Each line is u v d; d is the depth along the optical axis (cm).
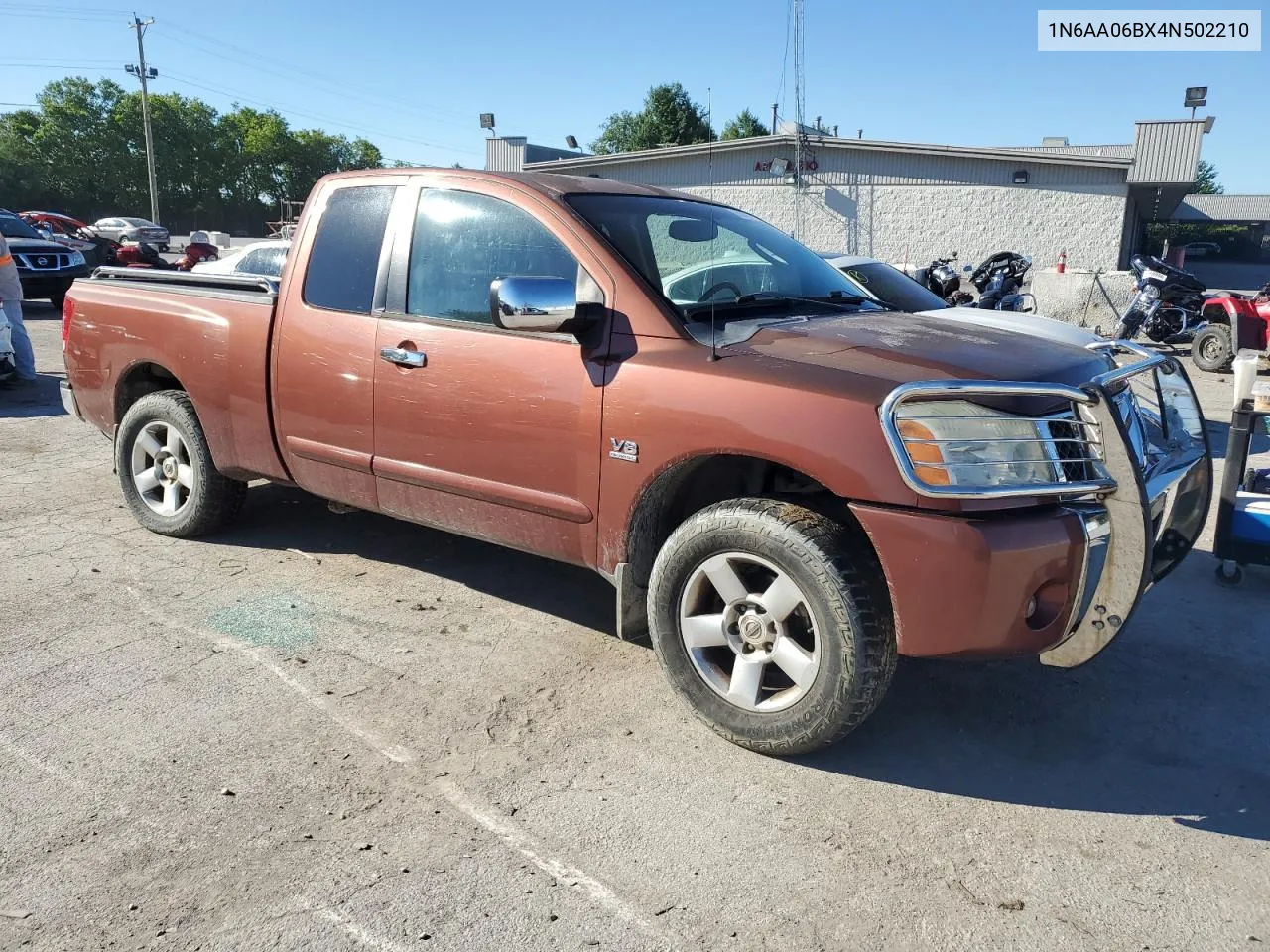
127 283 504
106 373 499
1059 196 2416
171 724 317
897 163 2502
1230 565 486
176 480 491
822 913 236
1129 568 277
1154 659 382
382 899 237
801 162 2538
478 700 338
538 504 344
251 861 250
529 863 253
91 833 260
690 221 392
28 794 277
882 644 280
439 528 389
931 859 257
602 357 325
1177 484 343
